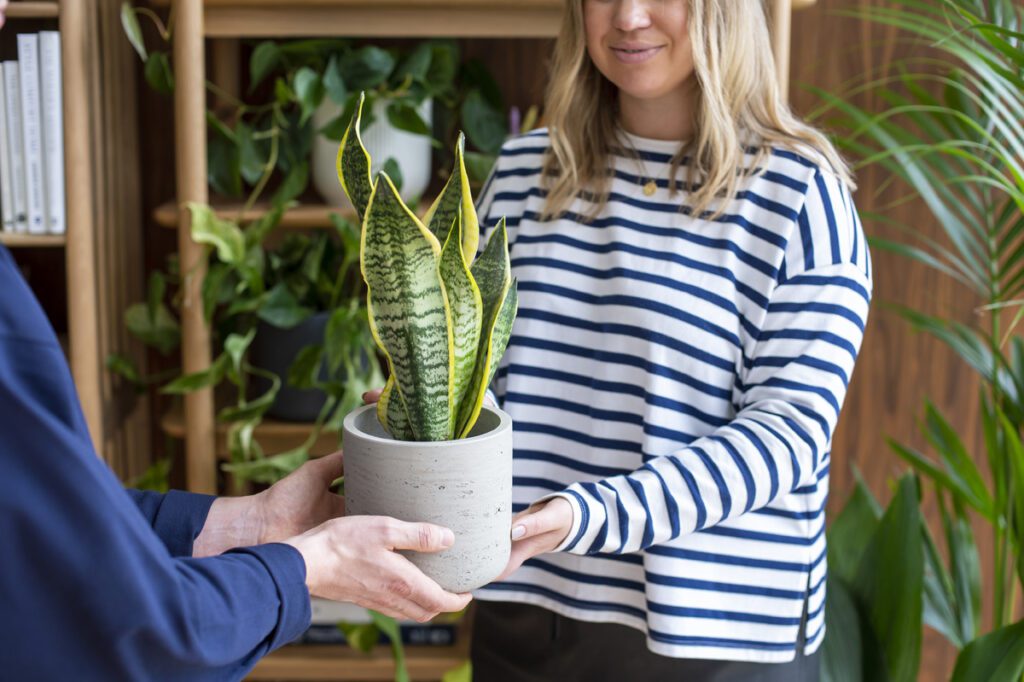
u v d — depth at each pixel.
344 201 1.80
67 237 1.70
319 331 1.77
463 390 0.87
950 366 2.09
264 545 0.79
